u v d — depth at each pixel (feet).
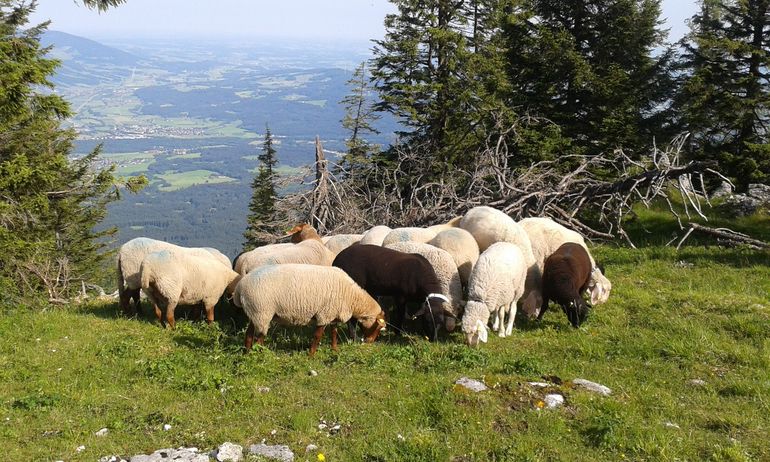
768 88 77.77
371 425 22.25
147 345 32.19
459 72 86.94
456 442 20.97
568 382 25.75
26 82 53.93
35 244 54.60
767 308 37.09
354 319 33.78
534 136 74.54
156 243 39.19
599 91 76.38
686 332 33.73
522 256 35.88
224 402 24.41
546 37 78.07
